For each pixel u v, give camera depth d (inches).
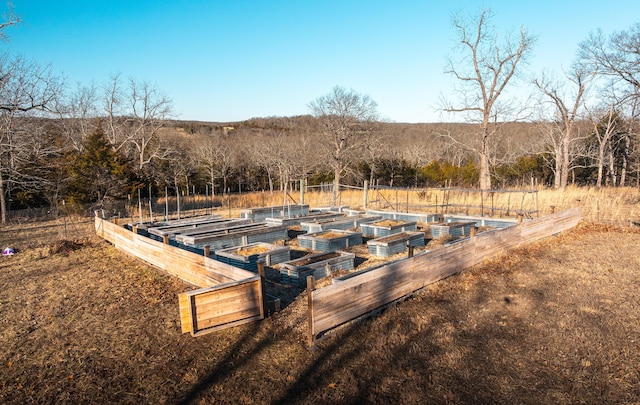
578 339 211.0
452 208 754.2
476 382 176.2
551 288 290.0
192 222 568.4
